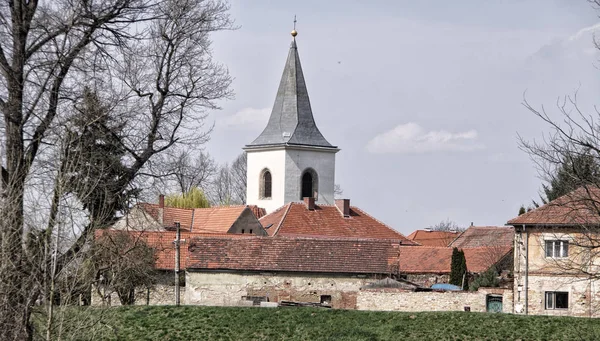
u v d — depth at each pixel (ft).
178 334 176.14
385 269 232.73
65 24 107.14
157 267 233.96
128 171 124.26
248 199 415.64
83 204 110.52
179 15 131.75
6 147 103.40
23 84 104.58
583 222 135.33
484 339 173.47
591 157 116.57
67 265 102.94
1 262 97.81
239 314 186.80
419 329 179.01
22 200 100.99
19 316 97.86
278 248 231.50
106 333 165.78
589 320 181.78
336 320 184.55
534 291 214.28
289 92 413.59
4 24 104.63
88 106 114.62
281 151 403.54
